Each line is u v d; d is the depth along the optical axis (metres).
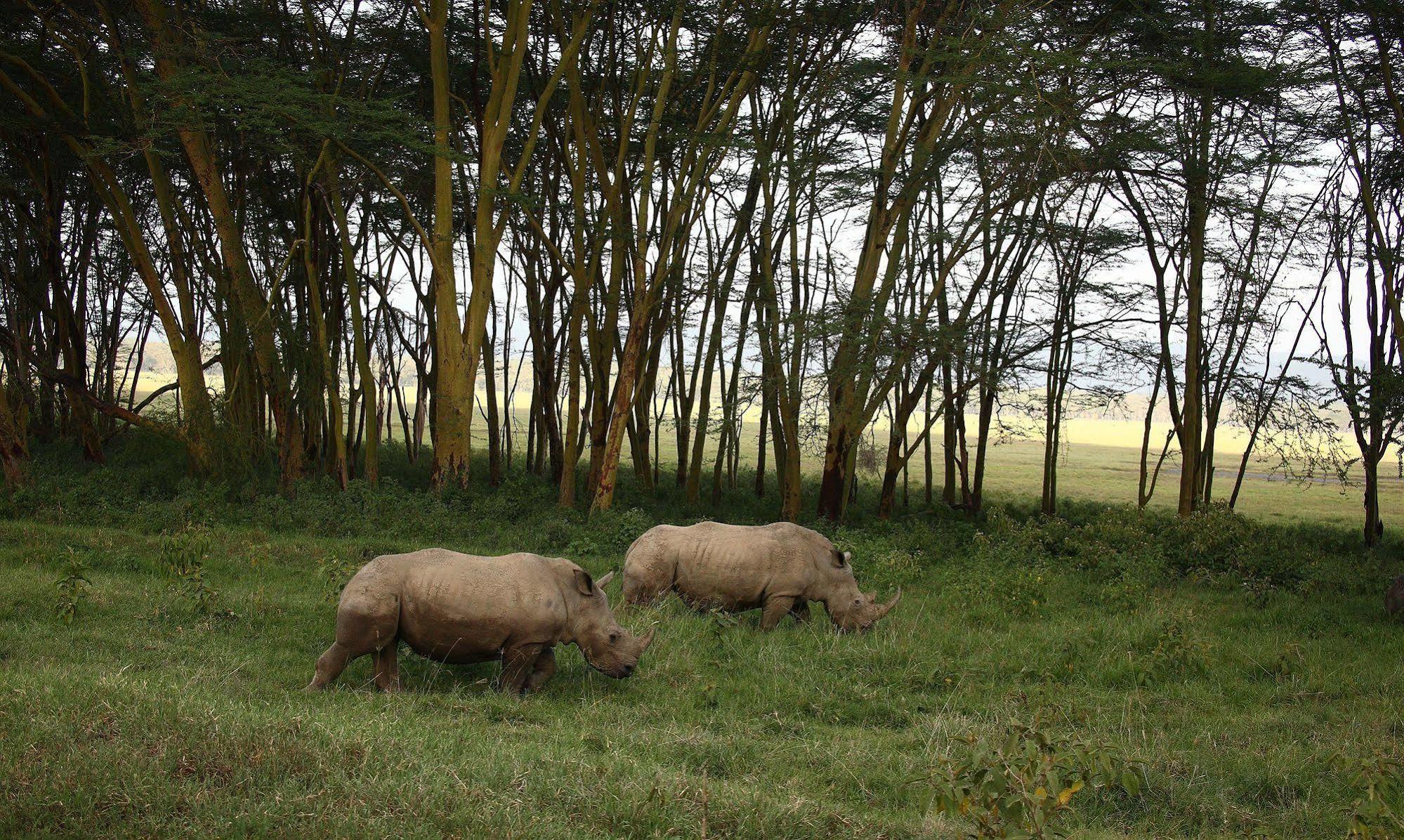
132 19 20.64
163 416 25.30
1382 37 20.69
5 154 24.81
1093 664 10.90
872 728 8.72
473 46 24.03
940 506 26.98
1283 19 21.41
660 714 8.68
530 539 18.11
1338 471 25.02
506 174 24.17
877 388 21.53
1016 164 19.22
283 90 18.72
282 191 24.66
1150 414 25.20
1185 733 8.91
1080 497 38.44
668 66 21.27
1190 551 18.03
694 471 25.97
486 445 50.69
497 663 9.73
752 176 23.81
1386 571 18.16
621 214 22.75
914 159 20.41
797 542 11.89
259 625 10.69
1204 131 20.33
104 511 18.12
